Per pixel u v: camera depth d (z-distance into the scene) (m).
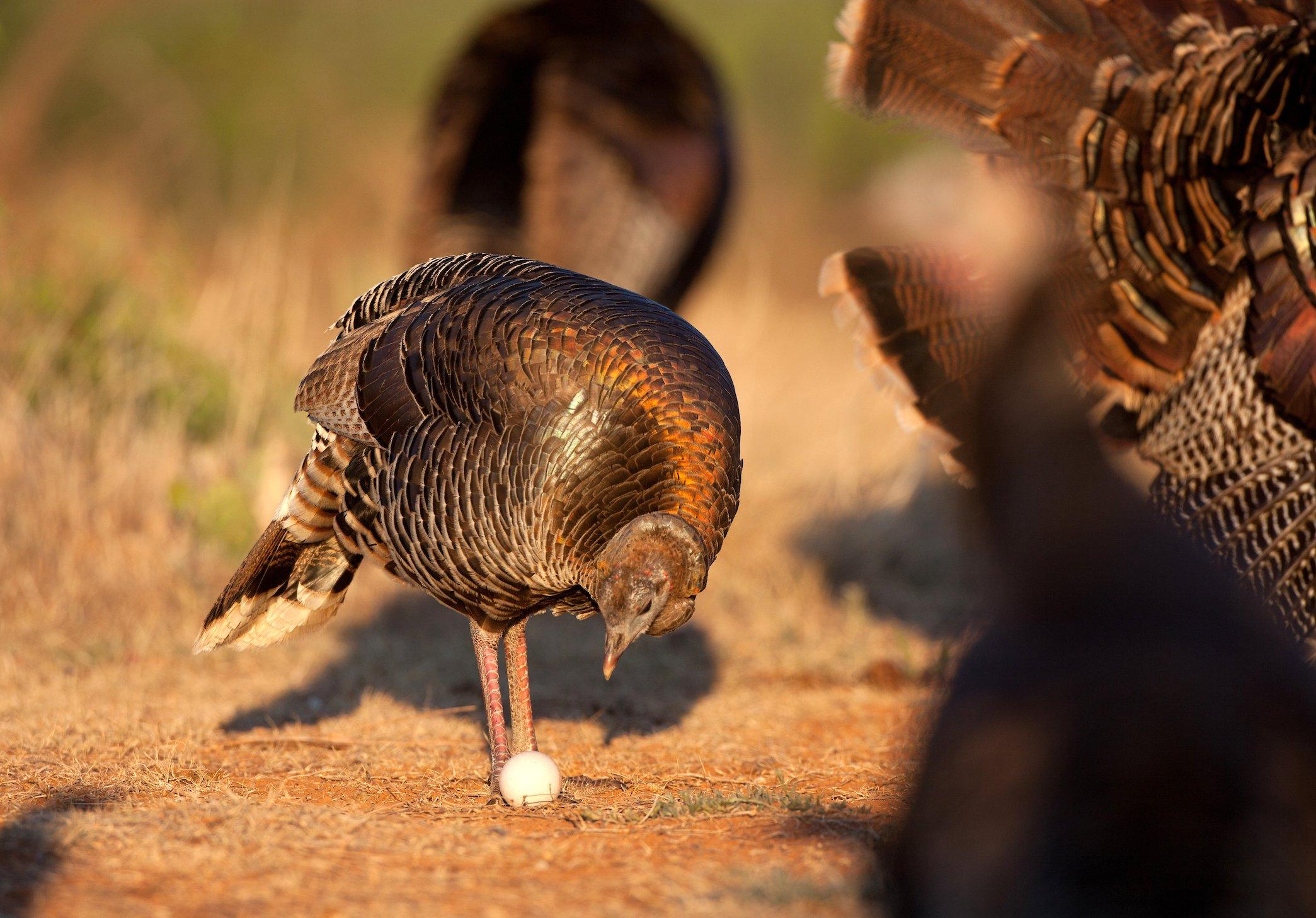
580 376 12.68
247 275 29.94
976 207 6.73
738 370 30.61
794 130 64.25
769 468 28.55
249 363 27.61
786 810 13.12
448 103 29.55
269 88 57.91
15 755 15.01
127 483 23.75
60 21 51.53
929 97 15.39
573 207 28.59
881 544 25.92
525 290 13.40
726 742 16.42
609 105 28.61
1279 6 15.30
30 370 25.16
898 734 16.33
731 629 22.25
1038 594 6.77
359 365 13.95
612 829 12.48
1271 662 6.61
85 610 21.42
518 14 28.95
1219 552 14.61
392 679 19.23
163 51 57.81
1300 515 14.43
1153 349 14.88
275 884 10.66
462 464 12.93
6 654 19.38
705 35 67.50
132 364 26.52
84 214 30.34
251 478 25.08
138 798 13.41
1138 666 6.48
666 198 28.61
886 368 14.54
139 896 10.30
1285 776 6.31
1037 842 6.30
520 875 11.07
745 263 48.59
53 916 9.78
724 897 10.47
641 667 20.17
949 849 6.49
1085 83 14.89
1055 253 13.23
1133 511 6.88
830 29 67.00
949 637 21.06
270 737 16.17
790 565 25.27
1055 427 6.89
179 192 49.66
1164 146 14.73
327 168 53.66
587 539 12.60
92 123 51.94
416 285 14.43
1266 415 14.59
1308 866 6.19
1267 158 14.97
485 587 13.38
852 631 22.30
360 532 14.07
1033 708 6.53
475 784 14.43
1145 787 6.25
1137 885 6.18
